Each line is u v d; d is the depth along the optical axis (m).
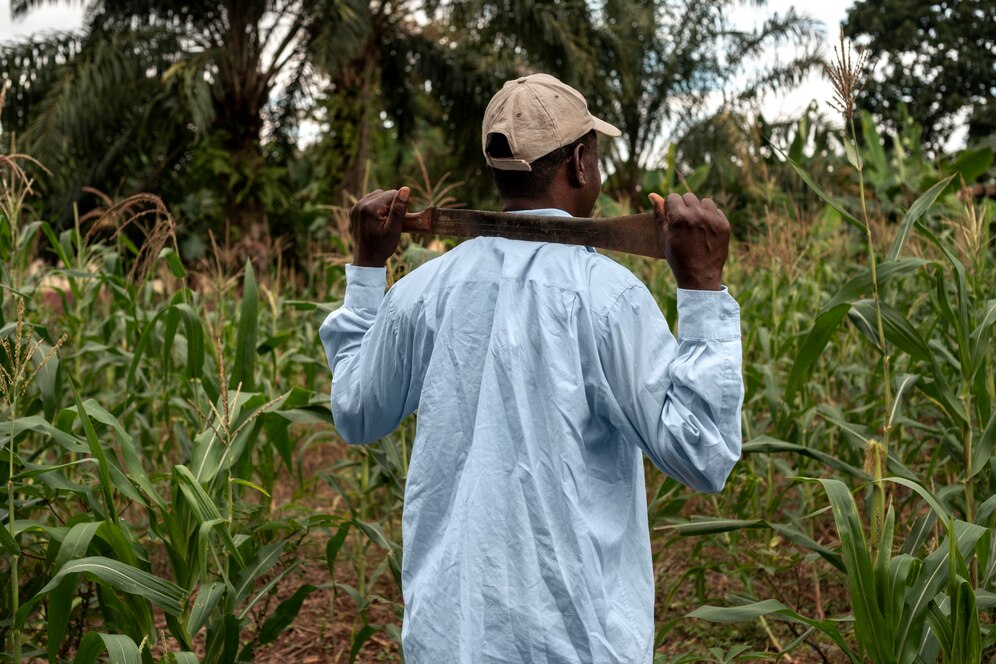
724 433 1.42
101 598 2.71
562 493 1.43
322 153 15.09
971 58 29.55
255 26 14.02
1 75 12.97
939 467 4.23
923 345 2.74
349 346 1.84
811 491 3.94
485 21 15.37
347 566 4.41
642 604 1.51
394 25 15.70
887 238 5.75
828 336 2.86
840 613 3.64
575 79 15.58
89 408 2.60
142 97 13.89
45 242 5.56
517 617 1.40
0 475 2.74
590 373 1.48
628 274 1.54
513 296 1.53
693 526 2.76
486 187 17.67
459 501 1.47
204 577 2.63
